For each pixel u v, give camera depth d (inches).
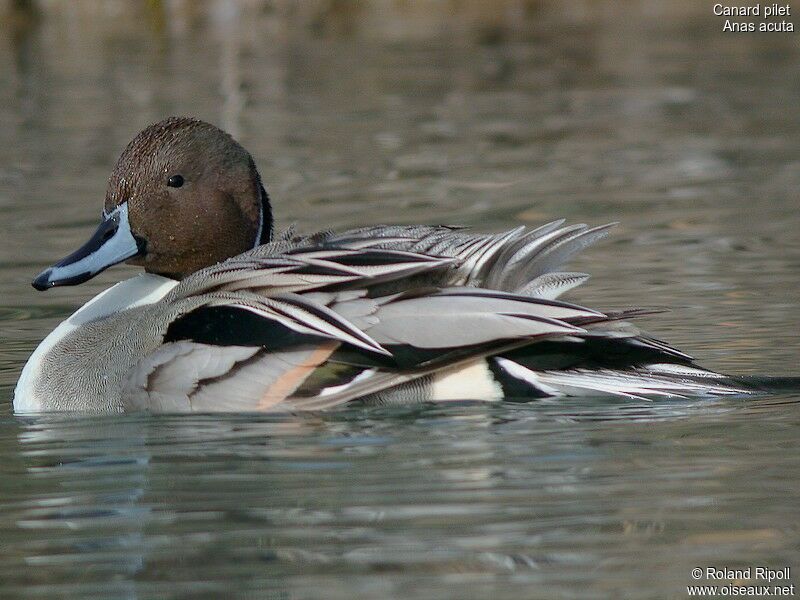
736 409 378.3
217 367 399.5
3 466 362.0
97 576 285.9
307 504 319.0
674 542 291.9
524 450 350.9
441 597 269.3
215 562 289.9
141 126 956.6
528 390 388.8
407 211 737.6
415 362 388.2
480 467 339.3
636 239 664.4
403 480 331.9
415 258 393.7
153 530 308.8
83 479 346.9
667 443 351.9
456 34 1354.6
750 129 942.4
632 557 285.6
